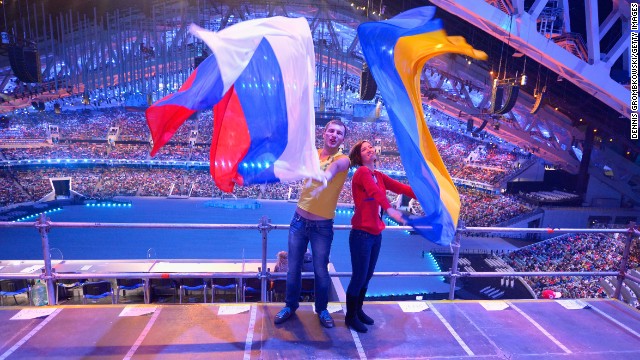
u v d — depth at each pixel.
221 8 24.69
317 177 2.78
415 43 3.14
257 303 4.17
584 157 35.84
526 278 22.86
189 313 3.91
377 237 3.49
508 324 3.93
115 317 3.78
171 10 24.89
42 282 11.11
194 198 44.75
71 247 27.38
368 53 3.09
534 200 38.44
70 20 24.11
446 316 4.05
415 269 24.88
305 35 2.79
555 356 3.38
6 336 3.40
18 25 22.92
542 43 16.23
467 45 3.04
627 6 16.91
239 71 2.58
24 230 31.47
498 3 15.55
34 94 26.80
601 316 4.18
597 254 25.44
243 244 29.05
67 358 3.10
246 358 3.19
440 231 3.10
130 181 47.22
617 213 35.25
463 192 46.41
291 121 2.80
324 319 3.71
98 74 24.88
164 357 3.16
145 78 27.03
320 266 3.63
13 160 44.97
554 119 33.84
